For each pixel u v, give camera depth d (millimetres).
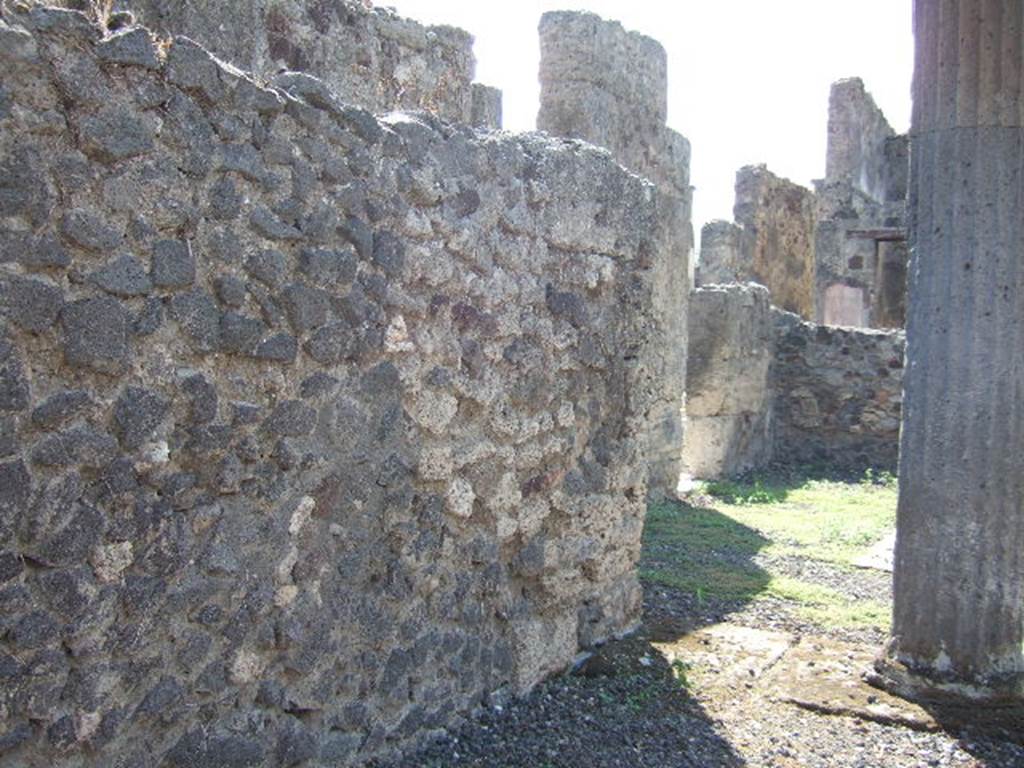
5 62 2410
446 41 6305
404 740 3799
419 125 3736
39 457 2531
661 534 8250
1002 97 4469
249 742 3176
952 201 4547
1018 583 4516
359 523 3557
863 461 12906
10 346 2455
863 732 4293
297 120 3223
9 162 2428
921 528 4645
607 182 4750
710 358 11375
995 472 4504
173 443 2869
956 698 4508
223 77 2957
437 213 3783
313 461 3336
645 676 4727
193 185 2885
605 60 8602
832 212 20906
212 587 3012
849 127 20719
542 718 4230
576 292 4598
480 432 4098
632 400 5062
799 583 6777
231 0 4719
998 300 4492
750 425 12344
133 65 2705
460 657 4082
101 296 2646
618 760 3896
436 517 3898
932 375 4613
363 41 5547
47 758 2604
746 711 4441
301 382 3271
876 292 20953
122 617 2758
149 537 2812
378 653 3678
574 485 4691
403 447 3721
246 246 3055
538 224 4320
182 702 2953
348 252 3410
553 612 4633
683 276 9969
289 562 3273
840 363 13000
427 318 3779
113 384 2697
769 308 12695
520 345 4262
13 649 2500
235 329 3021
